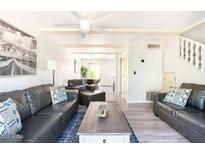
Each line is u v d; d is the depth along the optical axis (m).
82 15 2.93
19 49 3.21
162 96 4.16
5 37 2.72
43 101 3.27
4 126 1.63
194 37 4.41
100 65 14.64
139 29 4.62
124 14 3.34
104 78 14.76
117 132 1.93
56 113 2.84
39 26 4.21
